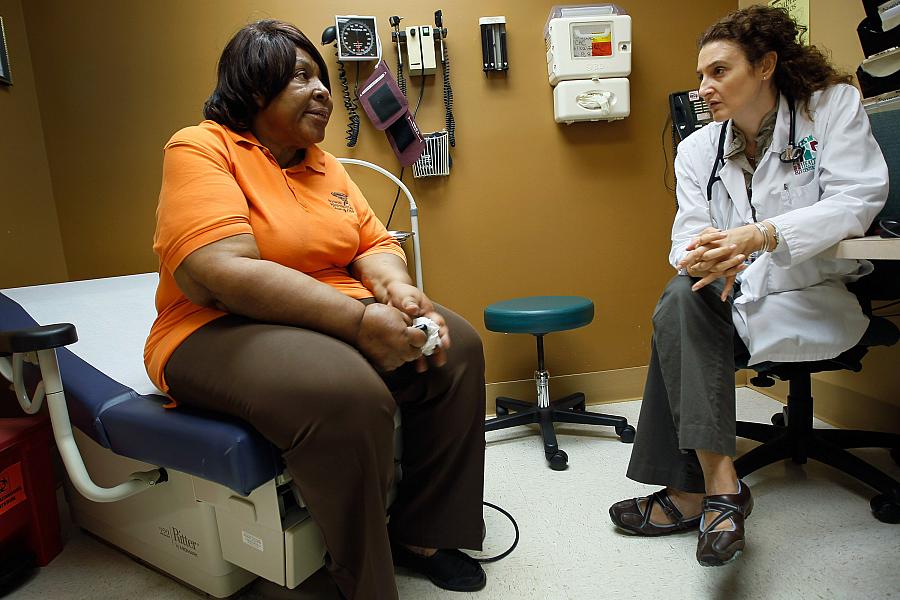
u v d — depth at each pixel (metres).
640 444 1.24
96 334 1.39
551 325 1.74
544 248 2.18
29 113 1.93
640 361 2.26
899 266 1.27
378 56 2.01
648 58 2.14
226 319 0.99
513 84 2.11
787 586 1.04
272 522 0.94
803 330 1.14
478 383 1.10
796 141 1.24
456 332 1.12
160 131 2.03
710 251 1.02
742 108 1.23
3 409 1.47
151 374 1.03
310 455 0.82
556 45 1.99
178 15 2.00
